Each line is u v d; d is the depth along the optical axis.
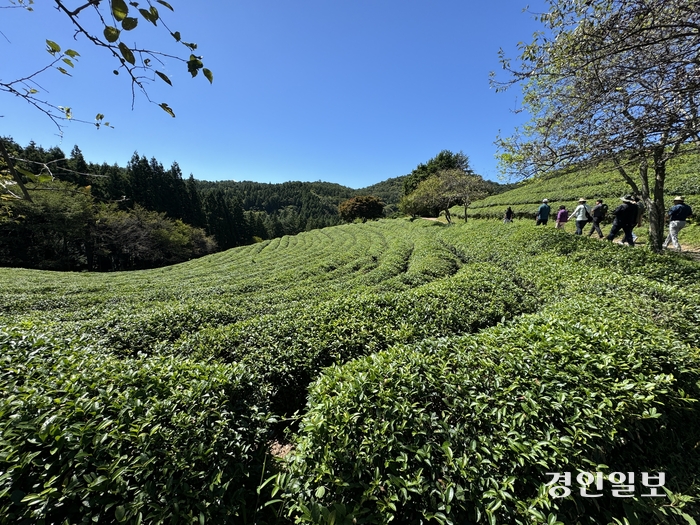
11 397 2.29
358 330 5.07
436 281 8.07
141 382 2.93
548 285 6.65
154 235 36.91
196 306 7.45
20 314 9.68
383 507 1.83
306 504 1.90
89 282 17.00
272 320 5.78
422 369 2.91
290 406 4.34
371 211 63.72
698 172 15.45
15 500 1.68
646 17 3.09
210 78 1.52
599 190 19.69
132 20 1.26
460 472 2.01
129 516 1.75
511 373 2.77
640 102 3.67
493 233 13.98
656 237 9.26
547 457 2.08
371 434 2.22
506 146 6.29
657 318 4.15
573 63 3.80
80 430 2.08
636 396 2.42
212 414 2.60
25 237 28.80
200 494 1.99
